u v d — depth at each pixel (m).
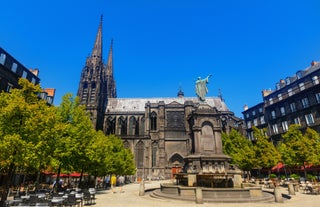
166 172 73.75
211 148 26.69
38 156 17.86
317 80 52.91
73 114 27.42
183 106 86.00
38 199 13.93
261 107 74.12
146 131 81.56
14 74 41.28
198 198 17.86
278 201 18.59
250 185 23.31
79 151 25.72
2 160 15.90
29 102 18.44
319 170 43.09
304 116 55.19
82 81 86.81
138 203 18.92
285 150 40.12
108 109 91.88
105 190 34.78
